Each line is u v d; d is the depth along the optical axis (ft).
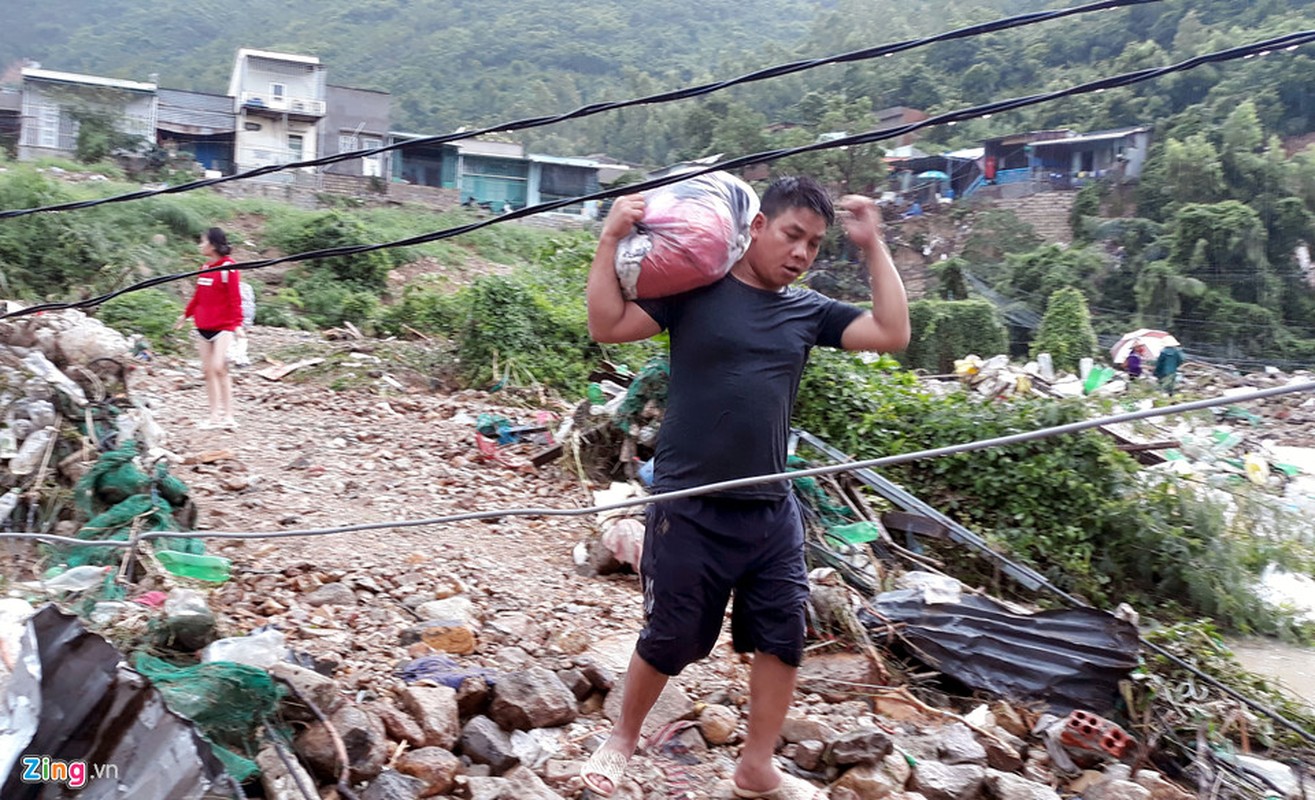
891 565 24.71
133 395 23.67
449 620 17.72
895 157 142.72
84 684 10.48
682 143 189.16
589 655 17.16
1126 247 124.06
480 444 31.65
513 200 161.48
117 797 9.89
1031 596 26.32
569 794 13.32
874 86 193.36
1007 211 131.85
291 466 28.17
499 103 305.53
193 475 26.00
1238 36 156.25
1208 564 28.86
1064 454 29.19
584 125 238.07
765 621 12.09
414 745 13.38
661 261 11.32
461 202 152.87
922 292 121.70
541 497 27.91
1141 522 28.58
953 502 29.12
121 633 13.32
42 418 20.34
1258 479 41.04
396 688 14.32
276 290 89.51
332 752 12.10
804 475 10.84
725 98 210.18
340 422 34.30
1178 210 125.29
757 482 10.88
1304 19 153.79
